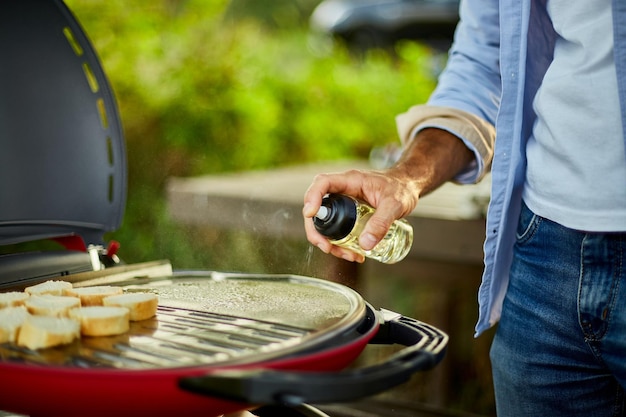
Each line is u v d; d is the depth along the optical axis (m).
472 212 2.23
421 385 2.81
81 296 1.09
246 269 2.57
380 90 4.41
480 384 2.81
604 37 1.09
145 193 3.36
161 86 3.52
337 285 1.23
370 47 6.66
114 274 1.29
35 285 1.18
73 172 1.44
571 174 1.15
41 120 1.40
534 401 1.29
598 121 1.10
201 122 3.58
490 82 1.42
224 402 0.84
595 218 1.12
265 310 1.10
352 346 0.91
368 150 4.42
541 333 1.24
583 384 1.24
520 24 1.21
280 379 0.76
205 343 0.94
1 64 1.35
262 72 4.02
